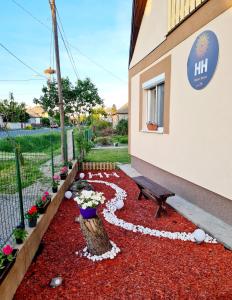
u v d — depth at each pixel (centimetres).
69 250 318
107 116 3394
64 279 256
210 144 404
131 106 879
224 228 362
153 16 625
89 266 279
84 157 1038
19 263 249
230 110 353
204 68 407
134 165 888
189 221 407
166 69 559
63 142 735
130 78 875
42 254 308
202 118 423
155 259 291
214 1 375
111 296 229
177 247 320
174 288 238
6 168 552
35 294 233
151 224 399
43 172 781
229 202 372
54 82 1684
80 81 1809
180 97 498
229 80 351
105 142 1973
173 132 536
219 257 293
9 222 381
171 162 554
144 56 707
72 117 1894
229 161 360
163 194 411
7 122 980
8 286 219
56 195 470
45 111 1797
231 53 344
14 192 561
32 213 314
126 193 593
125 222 408
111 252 304
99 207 488
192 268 270
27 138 953
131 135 895
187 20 459
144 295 229
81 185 613
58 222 418
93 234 296
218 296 226
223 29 357
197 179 448
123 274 262
